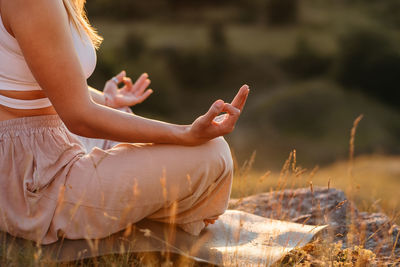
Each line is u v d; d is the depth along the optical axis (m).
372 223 4.08
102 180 2.81
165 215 3.11
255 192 5.51
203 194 3.05
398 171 19.36
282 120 49.25
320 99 51.62
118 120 2.72
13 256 2.70
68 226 2.82
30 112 2.88
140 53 69.81
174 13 102.69
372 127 48.97
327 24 96.69
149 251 2.87
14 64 2.74
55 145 2.88
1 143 2.85
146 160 2.84
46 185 2.81
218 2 106.56
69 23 2.87
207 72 73.50
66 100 2.63
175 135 2.82
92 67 3.03
